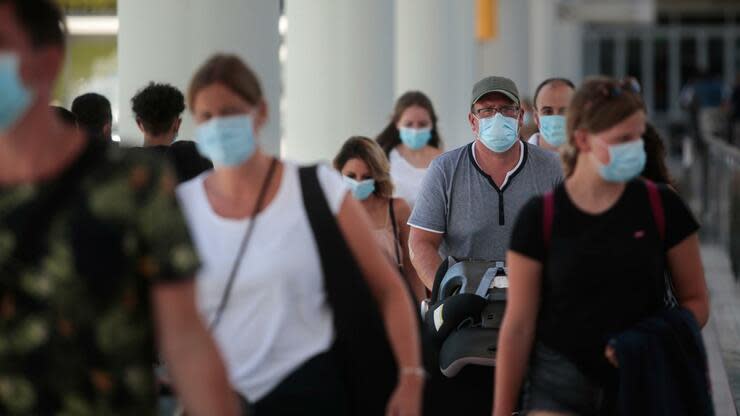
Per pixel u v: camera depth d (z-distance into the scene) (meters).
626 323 13.89
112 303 9.65
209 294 12.72
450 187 20.64
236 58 12.56
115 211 9.52
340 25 35.88
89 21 57.91
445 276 19.61
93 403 9.77
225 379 10.09
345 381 12.94
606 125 13.48
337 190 12.91
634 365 13.61
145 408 9.97
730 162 43.97
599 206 13.85
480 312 19.14
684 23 142.62
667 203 14.02
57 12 9.79
